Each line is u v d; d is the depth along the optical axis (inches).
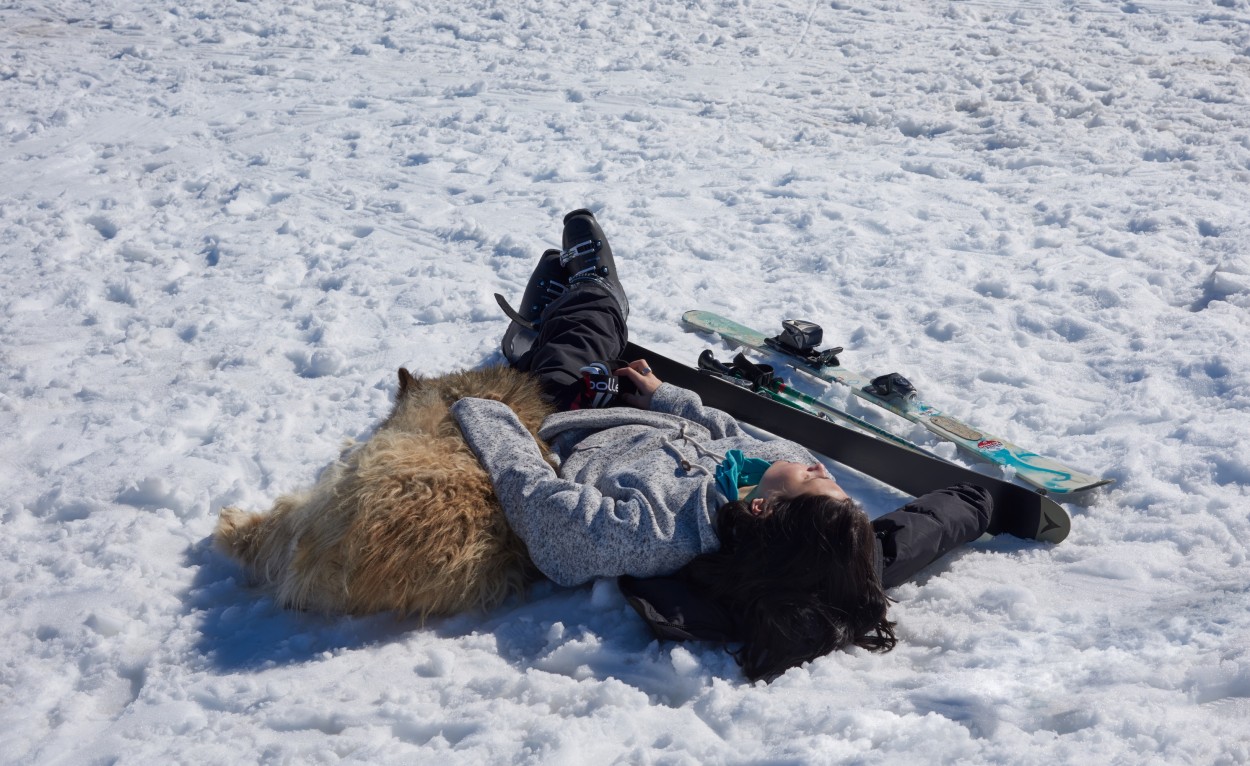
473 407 118.8
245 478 135.9
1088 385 149.2
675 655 95.2
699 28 387.9
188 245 220.5
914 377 155.6
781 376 159.6
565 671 97.8
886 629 98.7
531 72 340.5
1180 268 182.5
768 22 390.9
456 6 425.7
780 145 268.2
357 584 102.6
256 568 114.0
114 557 115.9
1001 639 95.5
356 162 268.4
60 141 289.6
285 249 216.1
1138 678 86.0
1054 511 112.6
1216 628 91.4
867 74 319.9
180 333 180.1
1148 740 77.0
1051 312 171.3
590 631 101.9
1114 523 115.3
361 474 105.7
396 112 306.7
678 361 161.5
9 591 110.8
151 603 108.2
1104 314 167.9
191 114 311.1
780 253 204.5
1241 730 77.7
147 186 254.1
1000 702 85.1
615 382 133.6
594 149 270.5
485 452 112.9
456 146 276.7
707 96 307.6
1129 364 151.6
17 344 176.6
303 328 181.8
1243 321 159.9
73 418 151.4
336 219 232.7
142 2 442.0
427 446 112.0
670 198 236.7
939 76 313.1
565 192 241.9
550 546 105.9
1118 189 222.5
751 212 225.8
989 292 182.5
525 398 127.0
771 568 97.7
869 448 130.8
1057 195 222.4
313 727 89.4
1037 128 264.8
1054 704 84.6
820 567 96.5
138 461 138.4
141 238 223.5
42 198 245.9
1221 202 210.7
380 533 101.7
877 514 126.1
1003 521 117.9
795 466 106.2
